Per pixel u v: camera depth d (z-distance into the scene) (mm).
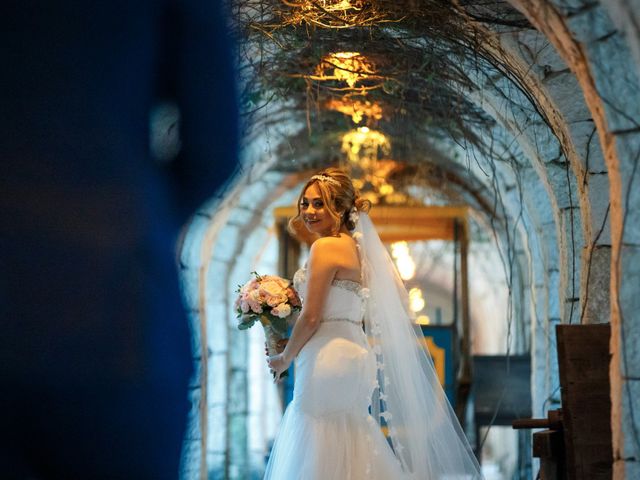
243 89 7469
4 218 1805
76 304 1798
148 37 1915
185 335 1890
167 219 1911
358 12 6188
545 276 7945
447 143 9945
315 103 8164
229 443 12562
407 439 5320
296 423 5098
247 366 12891
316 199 5297
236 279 12688
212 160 1973
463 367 10766
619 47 3738
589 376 4574
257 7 6348
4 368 1768
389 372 5375
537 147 6453
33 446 1816
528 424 5078
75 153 1843
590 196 5324
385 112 8984
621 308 3773
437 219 11047
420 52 6859
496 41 5500
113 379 1790
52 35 1856
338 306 5168
